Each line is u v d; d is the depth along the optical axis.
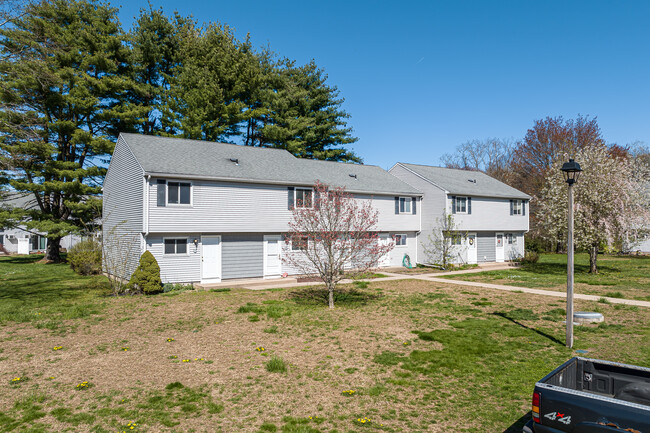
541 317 12.78
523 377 7.80
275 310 13.67
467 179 34.31
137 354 9.25
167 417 6.22
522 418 6.18
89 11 30.41
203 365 8.55
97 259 23.84
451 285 20.19
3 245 43.12
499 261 33.34
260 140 39.88
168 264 19.53
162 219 19.05
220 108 32.62
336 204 15.18
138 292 17.88
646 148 57.38
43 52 20.84
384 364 8.59
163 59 34.94
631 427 3.83
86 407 6.54
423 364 8.57
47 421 6.06
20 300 15.52
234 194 21.12
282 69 41.34
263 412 6.41
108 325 11.87
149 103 33.91
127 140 21.48
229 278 21.36
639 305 14.60
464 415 6.29
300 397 6.99
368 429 5.86
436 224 29.17
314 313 13.45
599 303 15.09
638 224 23.39
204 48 33.72
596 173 23.72
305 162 27.78
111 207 23.45
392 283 21.02
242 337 10.66
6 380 7.65
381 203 27.72
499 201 32.84
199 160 21.67
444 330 11.23
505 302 15.38
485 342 10.07
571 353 9.21
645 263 30.59
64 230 27.88
